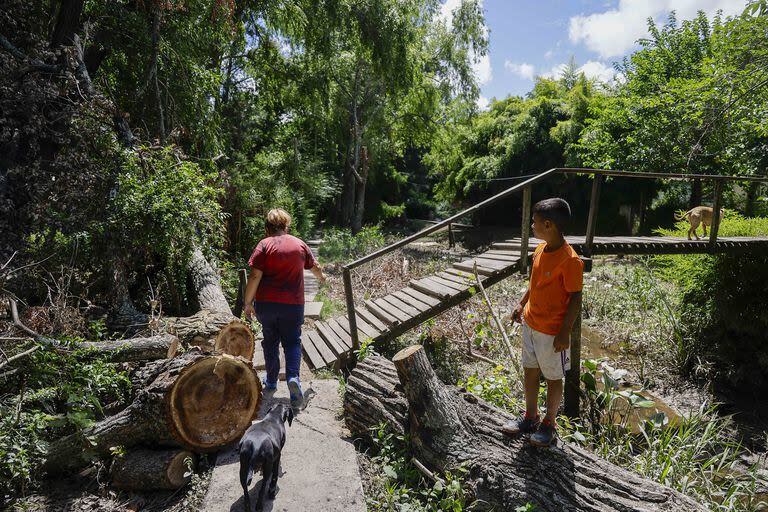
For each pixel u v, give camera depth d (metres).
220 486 2.98
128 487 3.22
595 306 9.68
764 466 4.88
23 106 6.18
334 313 8.47
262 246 3.87
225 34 11.09
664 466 3.88
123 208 5.80
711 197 18.67
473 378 4.71
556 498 2.73
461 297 5.92
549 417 3.00
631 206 20.52
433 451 3.11
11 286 5.01
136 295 7.20
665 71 15.73
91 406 3.55
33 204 5.70
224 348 5.25
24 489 3.15
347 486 2.99
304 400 4.21
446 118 24.64
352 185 23.23
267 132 20.88
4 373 3.48
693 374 6.89
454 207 31.86
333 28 17.38
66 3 7.33
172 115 9.37
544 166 21.50
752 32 6.20
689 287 7.83
